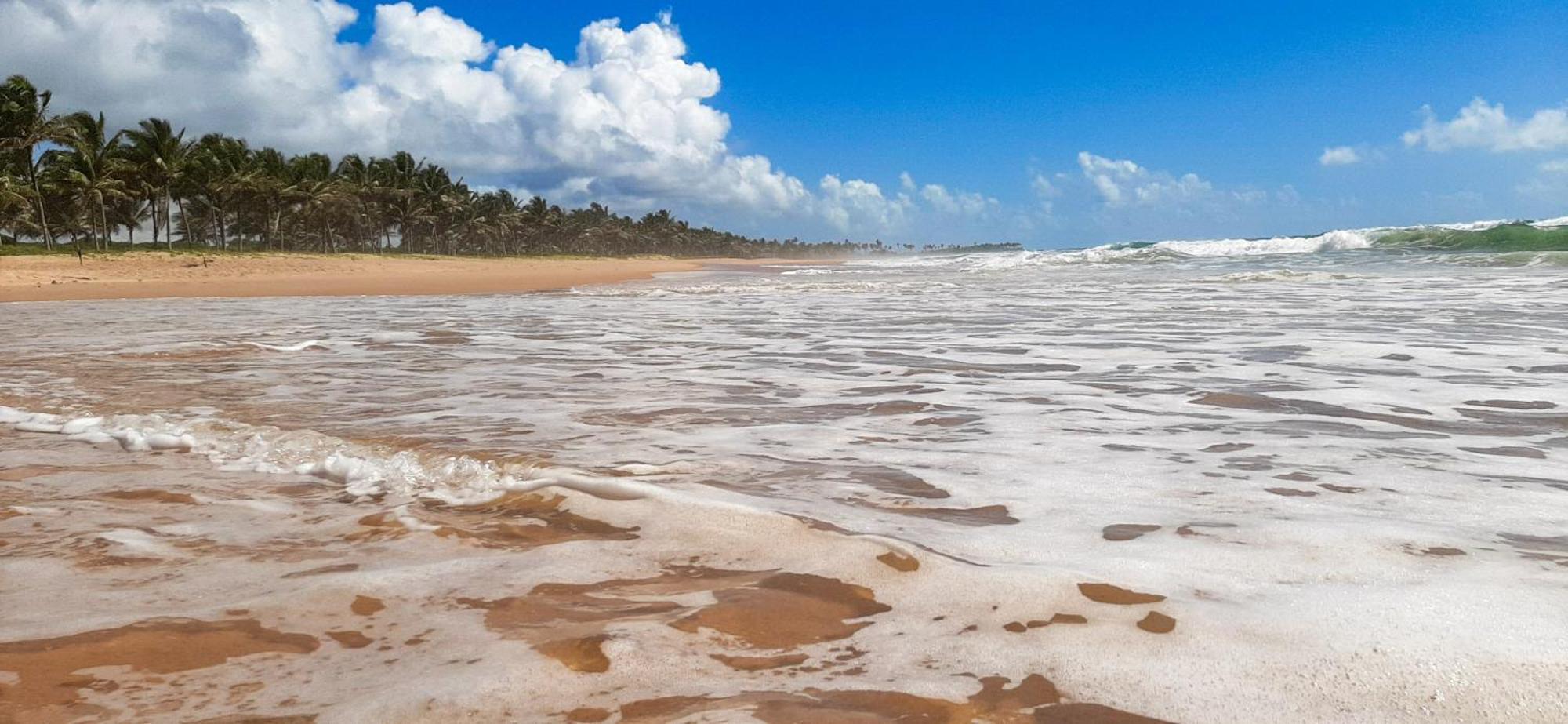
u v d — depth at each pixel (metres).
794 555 2.35
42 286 28.73
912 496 2.99
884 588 2.12
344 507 2.95
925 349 7.84
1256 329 8.77
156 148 53.47
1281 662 1.70
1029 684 1.63
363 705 1.56
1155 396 5.16
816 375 6.30
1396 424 4.23
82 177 48.31
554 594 2.11
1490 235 29.52
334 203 71.06
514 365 7.07
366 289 26.36
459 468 3.41
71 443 4.06
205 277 37.53
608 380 6.15
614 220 141.00
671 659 1.74
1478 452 3.63
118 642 1.83
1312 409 4.65
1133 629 1.86
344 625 1.93
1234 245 37.62
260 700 1.58
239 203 64.62
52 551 2.46
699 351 7.95
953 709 1.54
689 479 3.21
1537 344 7.21
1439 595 2.00
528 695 1.60
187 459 3.71
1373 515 2.69
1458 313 10.03
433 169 88.12
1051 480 3.21
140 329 10.94
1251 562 2.27
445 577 2.24
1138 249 42.31
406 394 5.51
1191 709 1.53
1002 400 5.11
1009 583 2.13
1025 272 27.45
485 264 67.56
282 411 4.83
